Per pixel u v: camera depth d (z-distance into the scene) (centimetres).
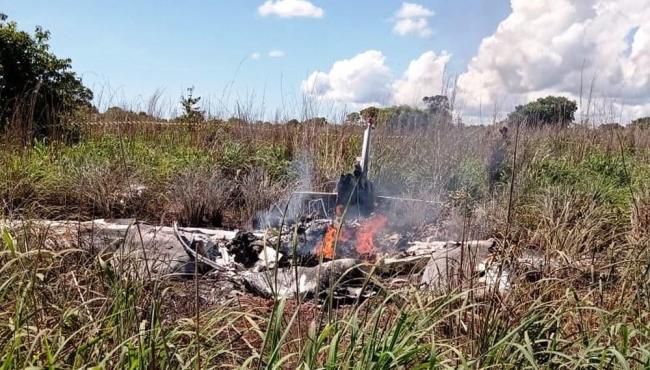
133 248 361
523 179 773
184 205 725
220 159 919
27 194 659
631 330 273
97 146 909
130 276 281
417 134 947
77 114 1124
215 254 550
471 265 321
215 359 283
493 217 619
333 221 580
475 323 287
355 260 464
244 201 787
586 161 972
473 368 252
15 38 1033
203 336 260
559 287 345
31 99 962
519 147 838
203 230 632
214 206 728
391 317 293
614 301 334
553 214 586
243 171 897
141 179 798
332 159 930
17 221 451
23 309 261
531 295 342
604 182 821
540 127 1152
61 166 779
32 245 347
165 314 324
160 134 1101
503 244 345
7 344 235
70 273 297
